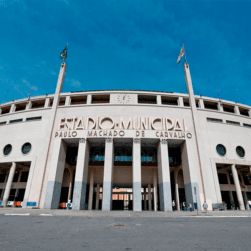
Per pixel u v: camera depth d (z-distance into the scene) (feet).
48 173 95.81
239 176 123.75
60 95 117.19
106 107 108.68
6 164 112.98
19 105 130.11
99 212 69.82
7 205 103.04
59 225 34.50
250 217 56.95
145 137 98.73
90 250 17.56
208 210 88.89
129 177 117.50
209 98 121.39
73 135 100.01
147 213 68.44
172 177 125.18
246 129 117.50
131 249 18.12
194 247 19.11
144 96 117.29
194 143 103.14
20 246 18.69
